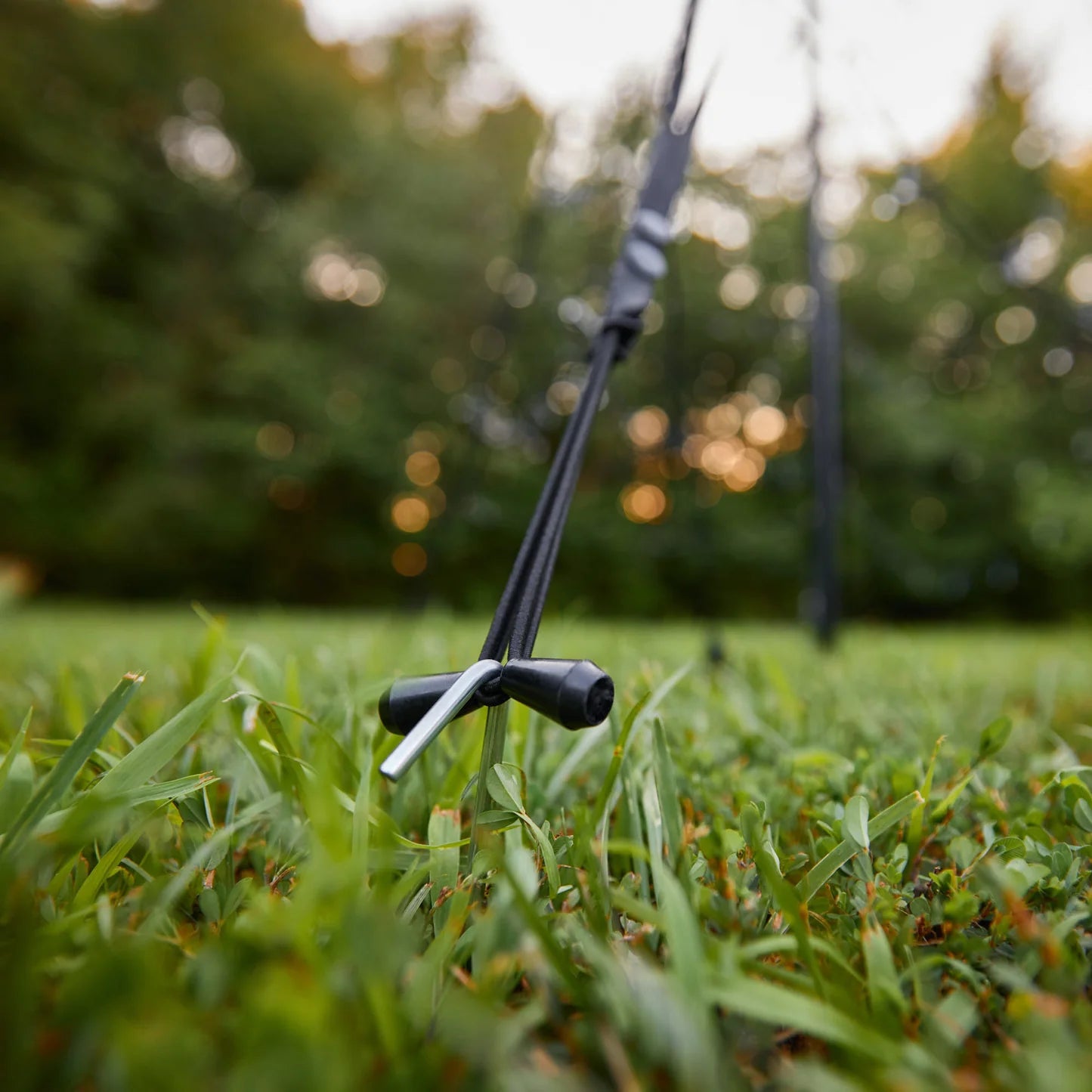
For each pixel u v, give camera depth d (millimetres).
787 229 13797
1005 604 14727
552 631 2068
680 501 10414
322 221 12516
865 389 13250
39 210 10906
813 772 922
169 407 12688
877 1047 346
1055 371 14062
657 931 485
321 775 553
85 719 951
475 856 547
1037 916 538
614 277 766
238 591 14492
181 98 13625
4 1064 333
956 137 14258
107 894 541
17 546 12523
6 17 11898
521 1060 372
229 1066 333
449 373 13664
